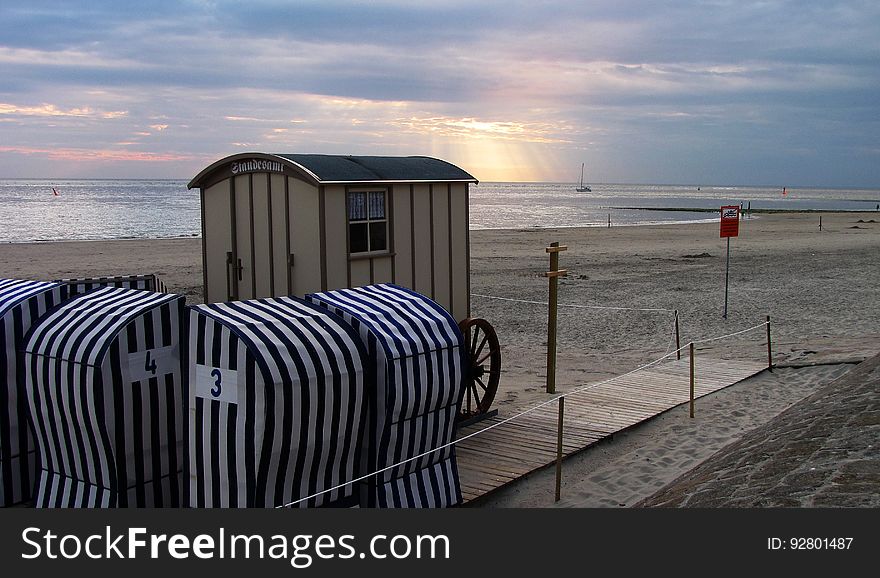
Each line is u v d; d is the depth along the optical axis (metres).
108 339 7.15
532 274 30.14
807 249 40.25
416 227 10.88
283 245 9.86
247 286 10.30
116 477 7.28
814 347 15.85
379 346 7.37
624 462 9.86
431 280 11.16
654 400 12.31
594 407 11.97
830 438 7.68
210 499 6.81
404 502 7.66
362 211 10.06
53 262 35.06
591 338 18.11
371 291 8.66
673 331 18.56
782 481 6.88
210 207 10.61
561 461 9.28
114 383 7.18
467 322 10.95
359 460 7.48
